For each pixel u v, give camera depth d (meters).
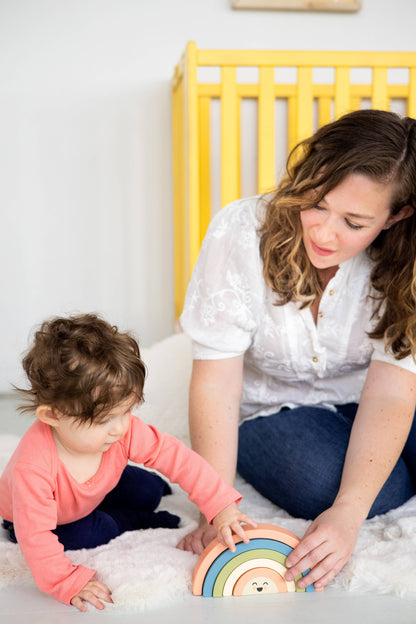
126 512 1.12
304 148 1.01
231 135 2.08
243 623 0.81
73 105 2.41
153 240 2.49
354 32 2.45
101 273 2.49
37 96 2.39
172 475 0.97
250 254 1.10
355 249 0.98
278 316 1.12
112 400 0.87
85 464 0.94
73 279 2.48
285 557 0.90
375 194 0.92
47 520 0.87
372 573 0.91
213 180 2.42
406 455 1.20
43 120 2.40
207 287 1.12
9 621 0.82
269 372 1.22
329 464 1.09
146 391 1.73
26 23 2.35
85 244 2.47
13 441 1.57
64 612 0.84
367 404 1.08
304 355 1.16
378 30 2.46
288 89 2.35
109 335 0.93
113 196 2.46
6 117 2.38
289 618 0.83
